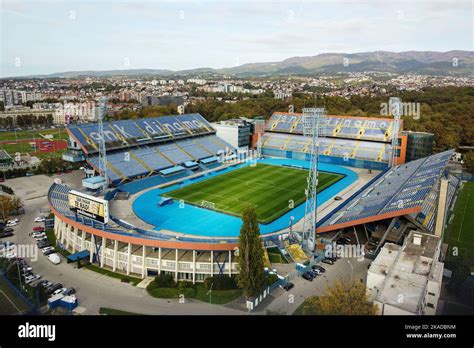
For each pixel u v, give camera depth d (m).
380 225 91.44
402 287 57.84
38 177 149.25
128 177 129.38
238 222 98.44
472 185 144.88
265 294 68.06
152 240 74.56
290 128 190.62
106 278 75.94
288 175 148.12
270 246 84.81
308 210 108.31
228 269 75.38
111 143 140.62
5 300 67.12
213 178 141.62
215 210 107.25
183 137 167.75
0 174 147.00
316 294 69.00
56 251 87.06
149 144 153.62
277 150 182.25
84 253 82.25
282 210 108.19
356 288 58.62
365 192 115.38
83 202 82.50
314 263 79.75
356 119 180.50
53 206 93.75
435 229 81.38
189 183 133.88
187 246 74.06
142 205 110.19
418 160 139.25
